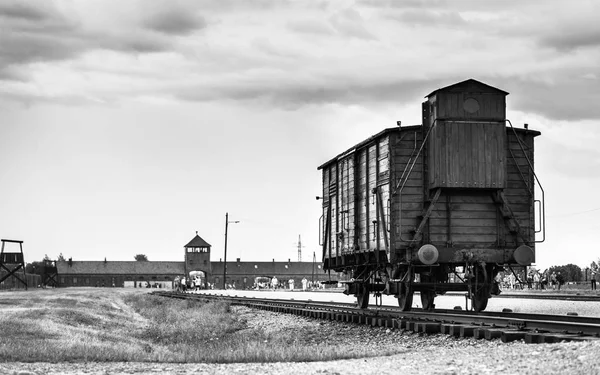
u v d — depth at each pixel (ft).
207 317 135.64
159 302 213.05
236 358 55.57
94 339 76.95
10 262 255.70
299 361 54.34
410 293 92.89
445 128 92.27
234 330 111.45
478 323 68.69
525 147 95.20
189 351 66.08
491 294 96.32
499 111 93.45
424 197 93.20
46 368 47.55
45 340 68.08
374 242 99.14
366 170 102.89
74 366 49.24
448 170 91.91
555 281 252.42
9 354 54.49
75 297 170.91
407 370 42.86
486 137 92.94
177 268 650.02
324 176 128.16
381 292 98.99
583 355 42.68
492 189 92.89
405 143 93.97
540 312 103.55
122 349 65.72
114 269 640.99
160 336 98.94
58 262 636.48
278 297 223.71
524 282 95.09
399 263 92.73
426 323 70.49
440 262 92.32
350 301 177.47
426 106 94.84
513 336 58.13
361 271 111.34
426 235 92.48
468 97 93.15
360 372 42.52
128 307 185.57
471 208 93.66
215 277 637.30
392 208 92.99
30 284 287.48
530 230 94.53
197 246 631.15
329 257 123.54
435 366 44.09
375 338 74.49
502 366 41.91
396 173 93.50
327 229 125.39
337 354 56.29
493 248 93.20
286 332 97.40
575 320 74.33
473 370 41.22
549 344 50.83
